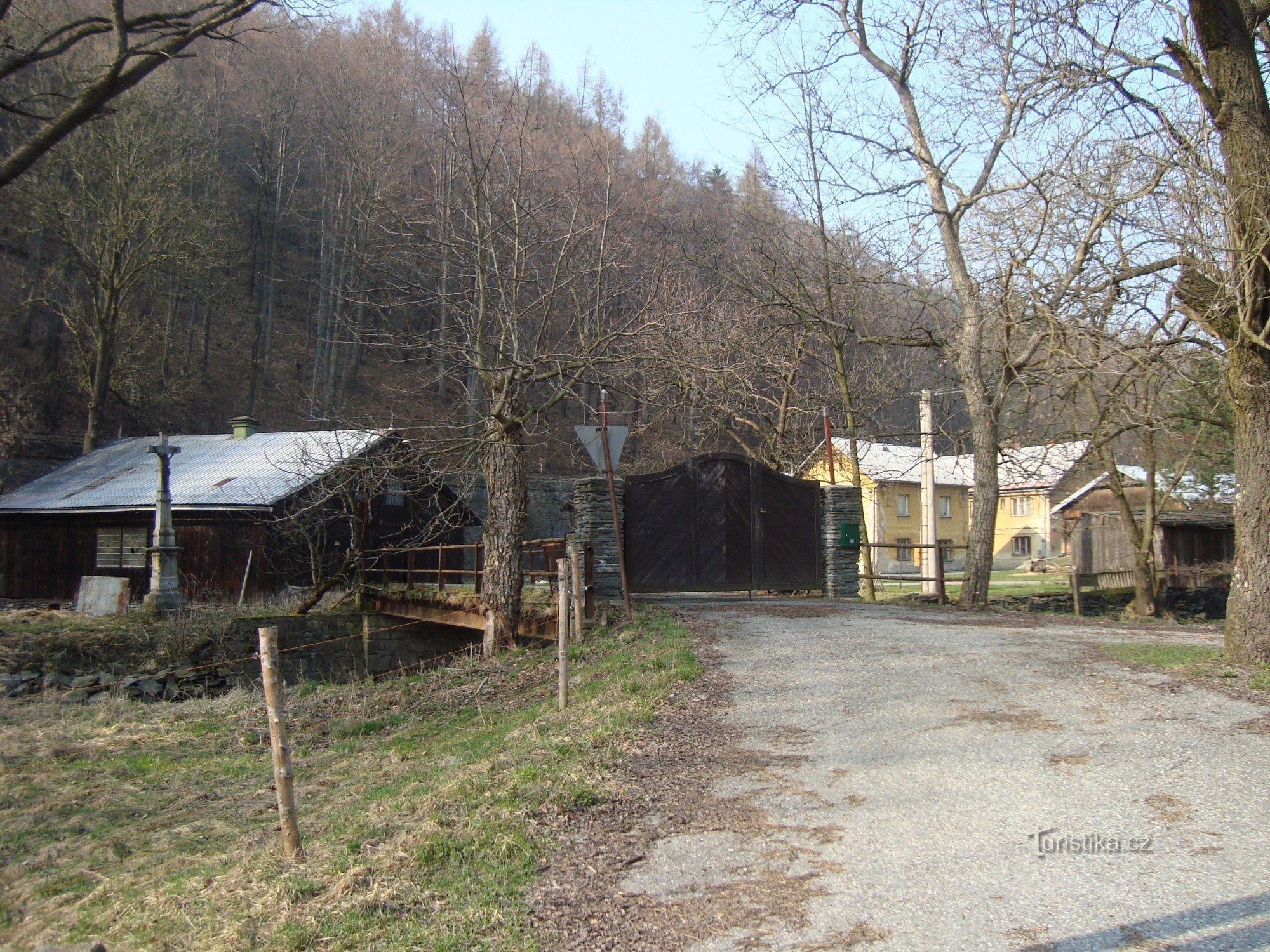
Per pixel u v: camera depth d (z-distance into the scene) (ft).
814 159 73.87
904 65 63.62
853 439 76.59
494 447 52.65
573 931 15.12
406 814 21.89
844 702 29.78
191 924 16.96
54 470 103.86
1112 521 115.55
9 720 48.11
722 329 76.69
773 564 60.95
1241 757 22.66
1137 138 45.47
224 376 143.13
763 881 16.76
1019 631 44.27
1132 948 13.66
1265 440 33.40
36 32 76.28
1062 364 51.16
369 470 53.83
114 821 29.48
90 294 130.52
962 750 24.18
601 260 50.96
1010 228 51.42
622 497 57.06
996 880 16.31
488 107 57.93
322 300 131.03
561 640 34.01
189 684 63.72
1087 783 21.24
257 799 31.04
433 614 64.34
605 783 22.30
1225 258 34.06
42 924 19.61
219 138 133.08
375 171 61.31
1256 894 15.24
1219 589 92.43
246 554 80.53
